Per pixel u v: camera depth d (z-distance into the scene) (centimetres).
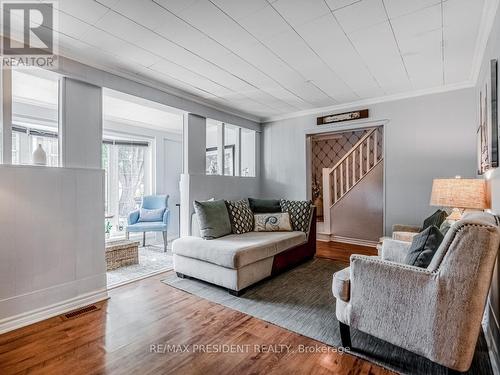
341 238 499
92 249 257
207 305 245
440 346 139
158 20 207
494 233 130
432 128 361
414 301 147
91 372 158
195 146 398
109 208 494
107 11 195
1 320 202
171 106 357
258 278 288
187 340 191
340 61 279
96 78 272
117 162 504
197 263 295
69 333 199
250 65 287
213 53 261
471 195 246
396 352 176
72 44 241
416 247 166
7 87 215
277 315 227
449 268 138
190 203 383
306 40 238
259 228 373
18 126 387
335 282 181
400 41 240
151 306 243
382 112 397
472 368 163
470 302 133
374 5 191
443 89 351
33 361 168
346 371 159
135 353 176
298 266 357
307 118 468
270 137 514
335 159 666
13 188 211
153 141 525
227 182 447
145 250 446
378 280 160
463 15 203
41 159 236
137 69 294
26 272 216
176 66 288
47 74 244
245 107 443
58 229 235
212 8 193
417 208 373
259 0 185
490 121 213
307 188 475
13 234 210
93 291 254
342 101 414
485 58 242
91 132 267
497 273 168
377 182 461
